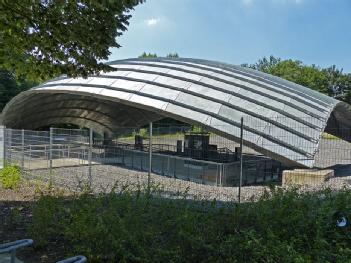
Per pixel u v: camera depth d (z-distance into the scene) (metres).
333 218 6.43
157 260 5.68
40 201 8.10
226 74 24.11
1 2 8.00
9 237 7.84
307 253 5.36
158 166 19.67
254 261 5.28
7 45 9.20
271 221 6.22
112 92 22.67
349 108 27.66
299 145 18.02
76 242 6.46
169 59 28.02
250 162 18.30
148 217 6.64
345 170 21.44
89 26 8.68
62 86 25.47
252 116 19.58
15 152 18.59
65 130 16.64
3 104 61.06
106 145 18.56
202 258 5.72
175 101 20.73
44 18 8.45
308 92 25.56
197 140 22.91
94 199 8.09
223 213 6.82
